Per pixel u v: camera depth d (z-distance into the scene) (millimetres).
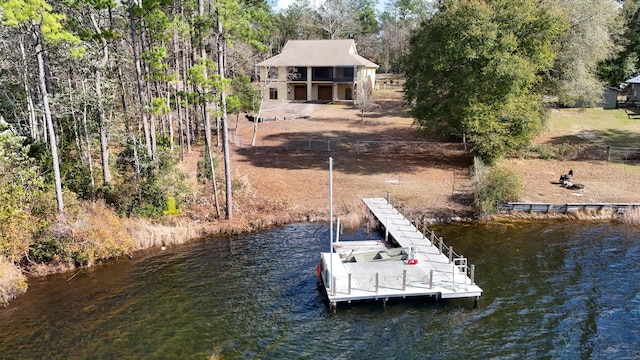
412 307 17172
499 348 14836
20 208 19203
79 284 18922
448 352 14633
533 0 33281
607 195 28844
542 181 31609
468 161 36719
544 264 20719
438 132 35906
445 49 30875
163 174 25766
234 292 18375
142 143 29250
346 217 25875
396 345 14992
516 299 17750
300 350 14727
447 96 33906
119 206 23734
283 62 62812
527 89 31875
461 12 30438
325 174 33625
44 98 19266
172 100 30266
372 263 19406
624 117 48219
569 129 44750
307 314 16812
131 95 34656
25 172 19953
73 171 24875
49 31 17719
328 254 19766
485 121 30047
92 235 20578
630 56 57500
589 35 35156
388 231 23359
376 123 51031
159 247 22750
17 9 16766
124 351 14547
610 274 19781
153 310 16984
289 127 49719
